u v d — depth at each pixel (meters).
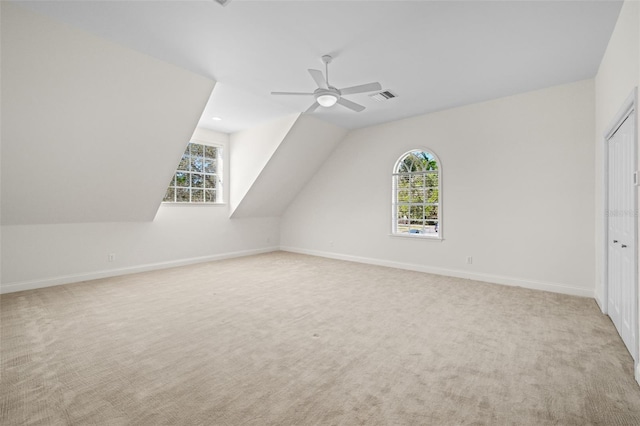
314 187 6.95
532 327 2.85
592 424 1.58
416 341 2.57
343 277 4.84
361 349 2.43
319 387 1.91
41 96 3.05
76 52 2.93
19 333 2.72
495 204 4.47
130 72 3.32
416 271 5.27
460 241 4.80
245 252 6.97
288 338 2.63
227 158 6.59
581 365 2.17
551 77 3.76
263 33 2.86
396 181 5.68
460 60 3.36
